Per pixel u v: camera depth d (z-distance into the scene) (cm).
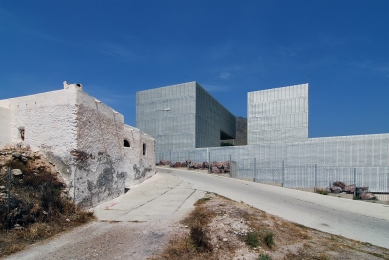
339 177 2098
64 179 975
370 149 2159
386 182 1941
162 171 2572
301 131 3384
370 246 841
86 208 1031
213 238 738
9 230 698
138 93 3947
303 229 945
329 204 1479
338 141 2294
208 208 1018
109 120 1279
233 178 2425
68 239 711
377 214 1305
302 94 3438
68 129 995
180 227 819
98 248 659
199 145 3569
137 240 717
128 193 1402
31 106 1080
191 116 3497
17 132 1102
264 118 3650
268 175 2434
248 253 679
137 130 1786
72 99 1005
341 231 984
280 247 745
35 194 832
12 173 827
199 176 2306
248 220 899
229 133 5053
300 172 2266
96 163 1127
